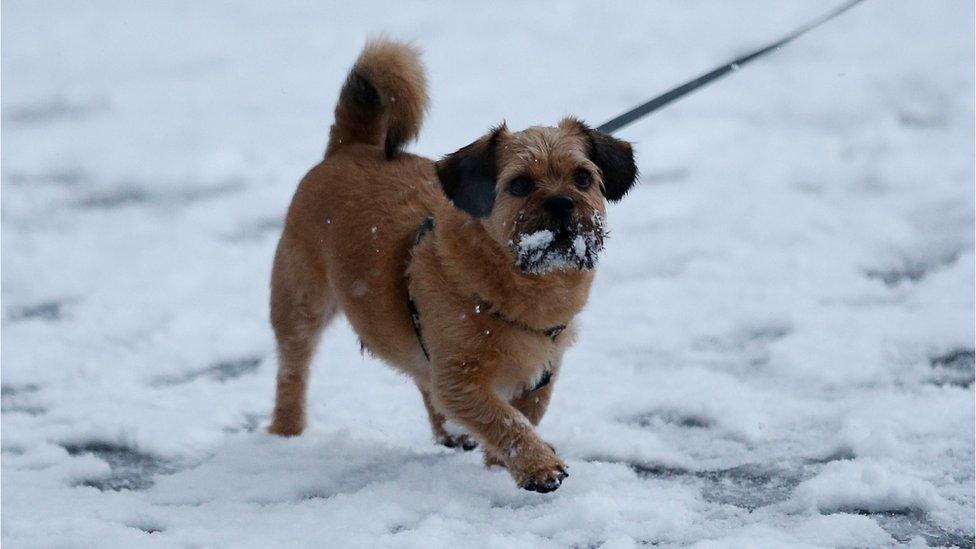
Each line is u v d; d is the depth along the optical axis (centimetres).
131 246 1446
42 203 1639
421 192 813
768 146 1741
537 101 2078
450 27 2964
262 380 1028
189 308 1219
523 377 757
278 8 3428
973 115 1788
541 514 694
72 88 2447
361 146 895
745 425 841
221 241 1462
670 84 2164
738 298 1138
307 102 2261
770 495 728
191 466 846
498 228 706
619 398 919
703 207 1466
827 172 1572
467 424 735
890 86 2031
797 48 2447
